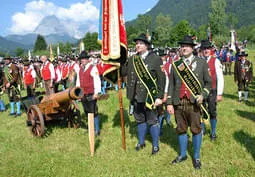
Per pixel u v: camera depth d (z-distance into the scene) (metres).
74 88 6.32
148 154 5.55
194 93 4.69
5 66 12.13
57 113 7.20
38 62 17.38
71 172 4.91
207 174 4.67
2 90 10.10
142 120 5.72
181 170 4.84
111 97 11.06
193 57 4.83
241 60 10.22
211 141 6.11
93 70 6.60
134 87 5.46
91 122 5.55
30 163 5.31
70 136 6.86
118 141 6.30
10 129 7.77
